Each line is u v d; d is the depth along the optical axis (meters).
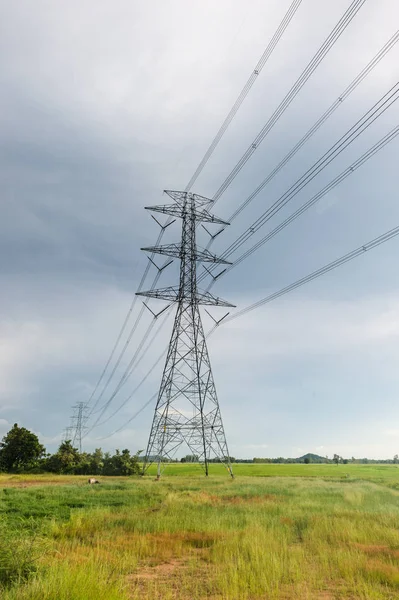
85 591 8.24
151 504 27.70
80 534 16.66
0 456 83.31
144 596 9.42
